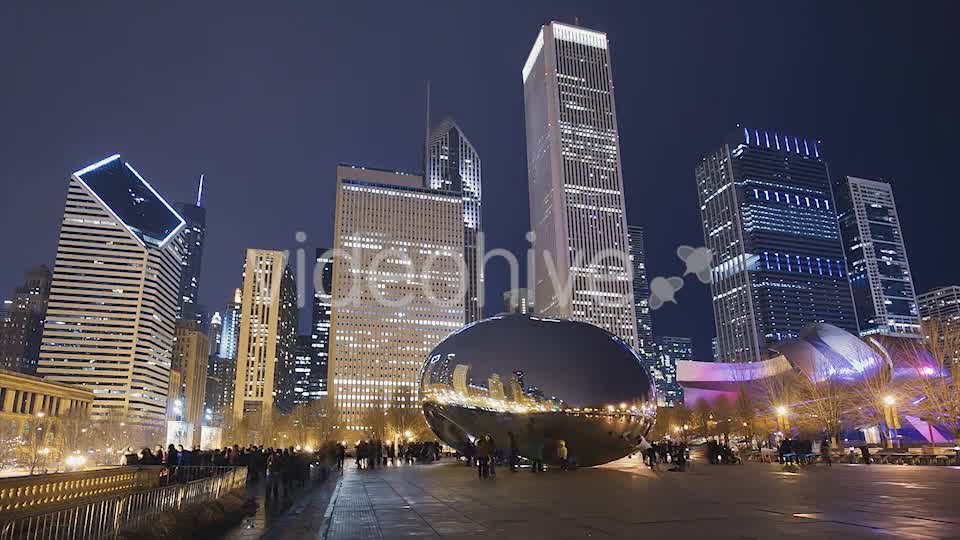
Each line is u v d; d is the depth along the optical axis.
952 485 20.94
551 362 33.03
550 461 32.16
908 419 74.06
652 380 36.03
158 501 13.11
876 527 11.52
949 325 57.16
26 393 131.62
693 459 56.19
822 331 75.19
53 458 121.31
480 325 36.34
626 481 24.89
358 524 13.52
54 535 9.57
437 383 35.31
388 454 49.94
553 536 11.29
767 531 11.24
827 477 26.22
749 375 102.44
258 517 17.30
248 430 185.38
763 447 86.06
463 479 27.17
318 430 171.62
